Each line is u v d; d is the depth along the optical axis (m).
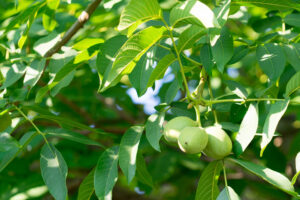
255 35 1.55
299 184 1.60
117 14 1.47
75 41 1.32
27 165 1.58
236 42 1.26
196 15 0.92
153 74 1.03
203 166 1.73
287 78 1.34
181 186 1.88
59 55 1.15
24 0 1.37
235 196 1.01
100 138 1.77
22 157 1.60
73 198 1.69
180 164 1.79
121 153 1.04
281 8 1.13
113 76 0.97
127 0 1.47
